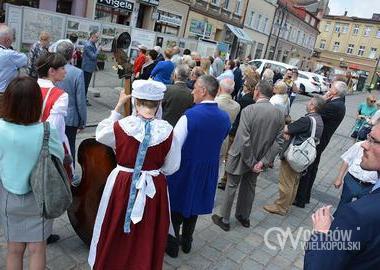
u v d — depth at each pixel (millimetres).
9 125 2158
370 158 1589
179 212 3295
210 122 3160
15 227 2303
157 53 8250
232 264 3596
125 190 2432
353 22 62375
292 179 4793
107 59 13062
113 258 2477
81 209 3176
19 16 9062
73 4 16156
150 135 2400
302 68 50594
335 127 5031
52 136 2238
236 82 9977
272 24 36719
